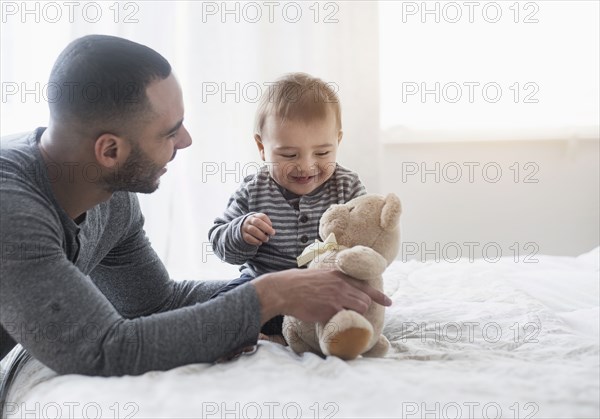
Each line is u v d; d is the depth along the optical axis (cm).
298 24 243
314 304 99
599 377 94
